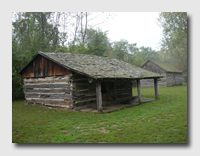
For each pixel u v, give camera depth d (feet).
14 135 19.04
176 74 107.55
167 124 20.63
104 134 18.01
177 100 40.91
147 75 41.86
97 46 89.61
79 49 79.92
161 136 16.85
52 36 80.74
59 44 79.05
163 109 30.09
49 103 36.22
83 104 33.12
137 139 16.37
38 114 30.17
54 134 18.84
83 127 21.12
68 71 31.76
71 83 31.32
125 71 39.47
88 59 40.57
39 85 38.75
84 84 33.81
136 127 19.95
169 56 144.25
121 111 30.19
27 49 60.70
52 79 35.45
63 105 33.14
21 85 53.52
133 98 47.16
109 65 41.06
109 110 30.73
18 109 35.94
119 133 18.17
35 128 21.61
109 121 23.12
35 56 37.86
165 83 95.25
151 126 20.17
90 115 27.27
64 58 35.65
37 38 65.87
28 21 75.20
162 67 97.30
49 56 34.04
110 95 39.47
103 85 38.29
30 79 41.32
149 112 28.04
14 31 64.39
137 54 156.04
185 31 94.68
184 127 19.38
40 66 38.06
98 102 28.76
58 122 24.00
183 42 98.94
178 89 73.87
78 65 33.04
